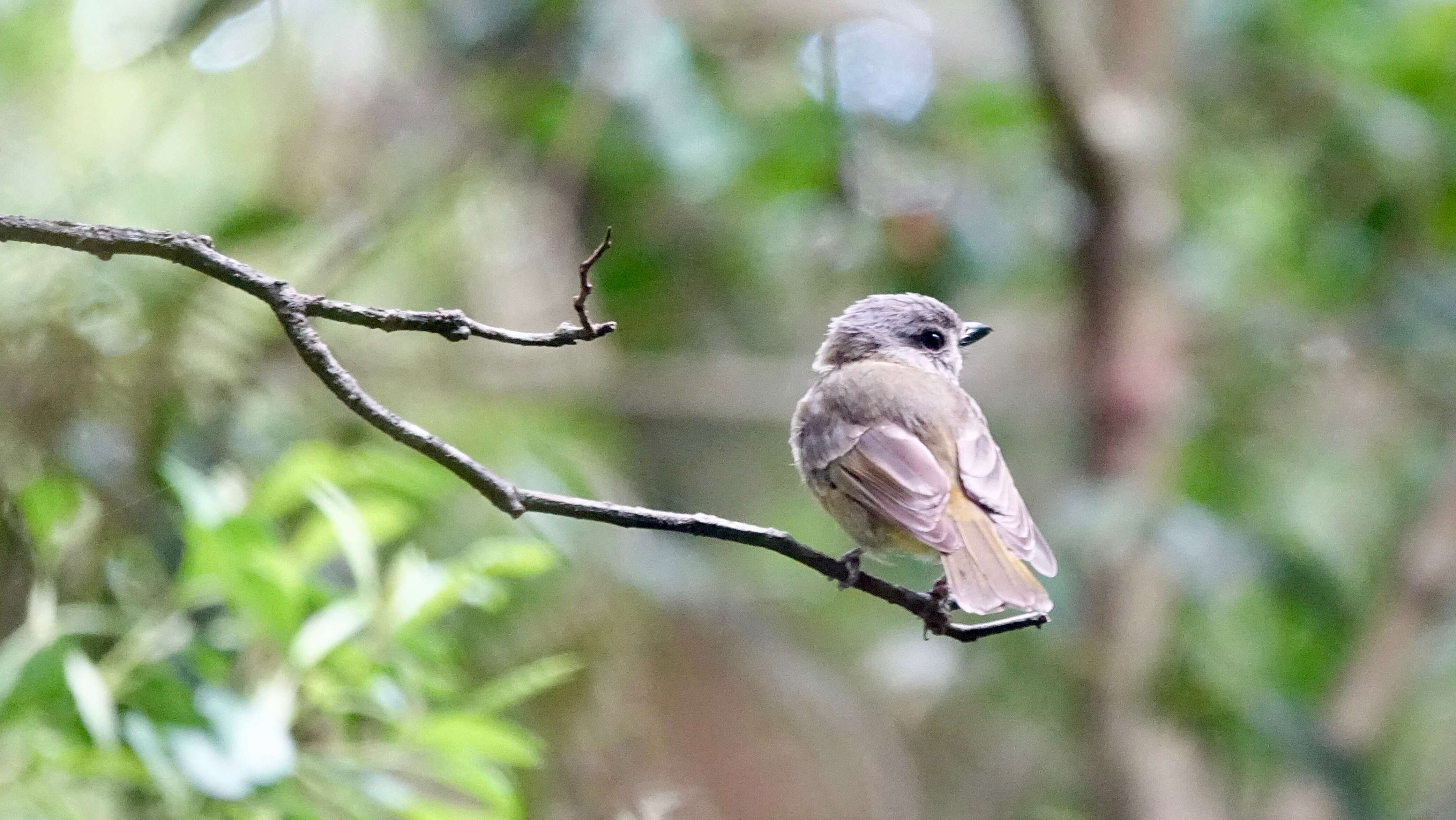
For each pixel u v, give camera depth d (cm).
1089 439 1165
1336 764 1095
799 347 1327
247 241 927
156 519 742
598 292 1230
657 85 1120
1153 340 1162
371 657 609
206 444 804
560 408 1180
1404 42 1274
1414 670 1316
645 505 1312
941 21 1329
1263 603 1256
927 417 762
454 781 630
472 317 1145
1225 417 1287
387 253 1134
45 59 1083
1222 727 1127
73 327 721
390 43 1136
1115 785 1124
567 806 932
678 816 1005
